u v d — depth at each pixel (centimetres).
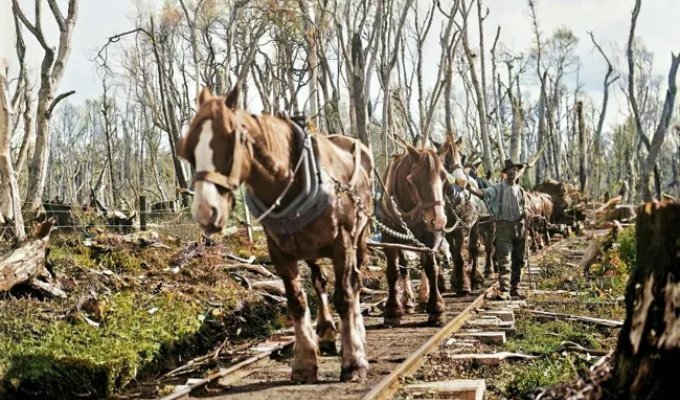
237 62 2973
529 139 6969
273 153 672
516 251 1464
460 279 1417
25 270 1005
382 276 1689
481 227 1745
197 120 633
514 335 1081
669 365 564
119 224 1789
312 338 770
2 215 1352
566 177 6300
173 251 1427
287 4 2455
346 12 2619
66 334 891
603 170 7538
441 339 969
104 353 855
